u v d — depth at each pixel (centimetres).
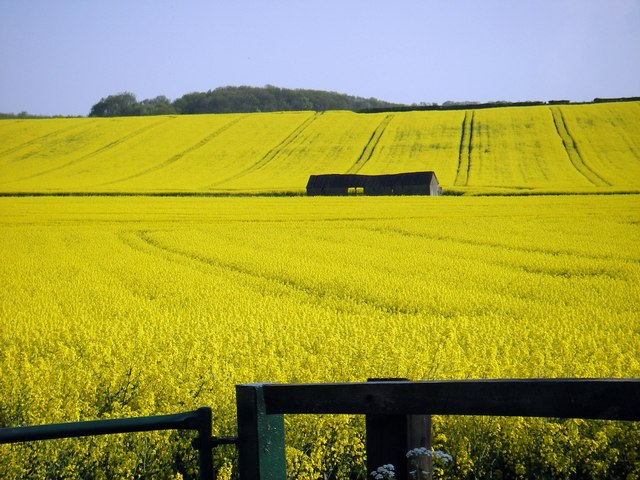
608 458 1191
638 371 1582
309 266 4634
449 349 1778
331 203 9325
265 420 655
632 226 6550
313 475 1189
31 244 6147
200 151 15150
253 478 645
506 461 1252
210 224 7362
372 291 3634
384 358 1673
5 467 1144
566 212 7650
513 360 1741
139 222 7606
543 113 16425
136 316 2806
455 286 3856
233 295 3575
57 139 16588
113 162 14525
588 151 13375
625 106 16475
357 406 641
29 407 1415
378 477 622
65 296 3612
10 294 3706
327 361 1627
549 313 2975
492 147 14175
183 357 1777
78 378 1545
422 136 15425
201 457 651
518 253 5169
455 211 8031
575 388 561
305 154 14662
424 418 655
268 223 7356
